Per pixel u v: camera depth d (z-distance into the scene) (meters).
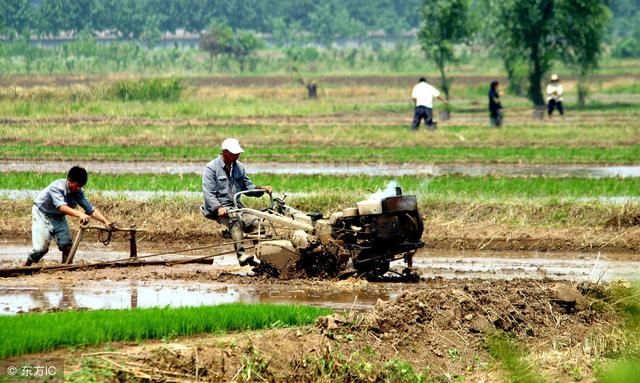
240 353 39.12
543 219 74.31
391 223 54.50
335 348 40.53
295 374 39.03
